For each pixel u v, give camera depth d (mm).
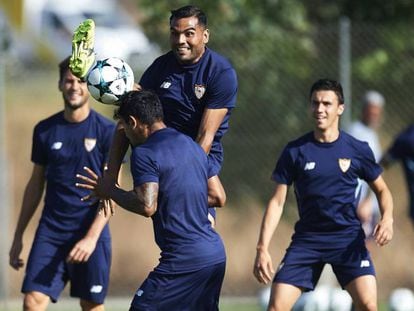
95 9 86062
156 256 48406
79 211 30516
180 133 25312
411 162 39062
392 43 46875
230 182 46000
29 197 31359
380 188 30078
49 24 82312
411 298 39812
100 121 30781
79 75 25609
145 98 25047
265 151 45938
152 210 24281
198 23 26078
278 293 29391
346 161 29703
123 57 49781
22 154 55219
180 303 25094
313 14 52406
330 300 39156
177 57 26297
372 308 29312
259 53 46031
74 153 30484
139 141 25312
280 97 46062
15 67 48500
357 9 52344
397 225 46938
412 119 46812
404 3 51875
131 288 47000
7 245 43969
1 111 43844
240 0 47594
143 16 49406
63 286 30703
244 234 46344
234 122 45906
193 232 24938
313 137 30078
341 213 29734
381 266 46219
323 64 46188
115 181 26453
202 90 26422
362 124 43406
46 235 30594
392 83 46844
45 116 56562
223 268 25328
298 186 30000
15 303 43625
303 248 29781
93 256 30484
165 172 24609
